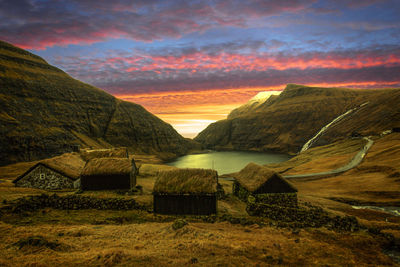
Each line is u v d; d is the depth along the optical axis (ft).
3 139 390.42
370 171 265.54
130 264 40.98
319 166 346.54
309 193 208.03
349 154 370.32
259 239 62.39
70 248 48.55
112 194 117.08
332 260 53.06
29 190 116.47
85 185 124.88
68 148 492.95
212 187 99.04
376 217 137.69
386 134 436.35
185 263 43.37
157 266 41.19
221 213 100.37
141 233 63.67
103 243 53.06
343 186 231.30
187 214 97.09
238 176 139.44
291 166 407.23
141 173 204.74
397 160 269.23
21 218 73.36
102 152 180.65
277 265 47.47
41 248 45.70
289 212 91.09
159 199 98.07
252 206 102.99
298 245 60.23
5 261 38.50
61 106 627.05
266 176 119.65
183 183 101.14
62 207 89.81
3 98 483.51
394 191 192.75
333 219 84.12
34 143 432.66
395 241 67.41
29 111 512.63
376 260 55.83
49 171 131.64
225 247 53.21
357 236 70.38
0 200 86.99
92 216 83.41
